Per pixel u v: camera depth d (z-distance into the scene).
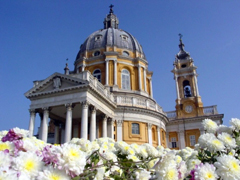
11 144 3.25
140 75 38.12
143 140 31.53
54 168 2.44
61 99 24.66
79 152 2.62
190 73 44.38
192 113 41.19
